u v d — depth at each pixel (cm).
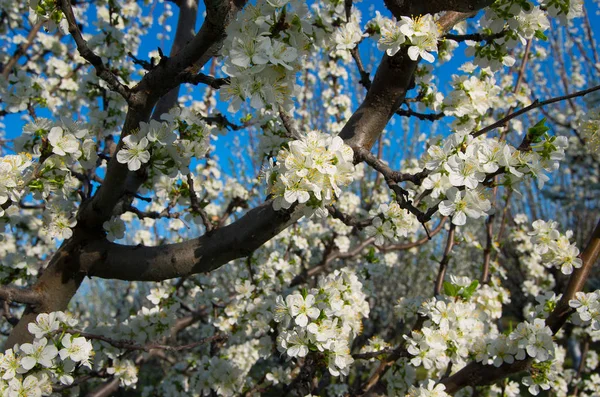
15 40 484
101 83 329
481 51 225
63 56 502
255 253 420
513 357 240
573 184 913
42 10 204
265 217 225
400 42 186
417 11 203
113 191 229
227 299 401
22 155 202
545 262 253
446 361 246
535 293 601
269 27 158
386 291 857
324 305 232
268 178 171
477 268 980
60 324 229
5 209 209
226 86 167
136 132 214
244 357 510
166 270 239
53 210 241
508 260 841
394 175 199
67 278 245
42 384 211
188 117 227
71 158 217
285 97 165
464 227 568
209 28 186
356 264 654
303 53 167
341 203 537
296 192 158
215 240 235
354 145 221
